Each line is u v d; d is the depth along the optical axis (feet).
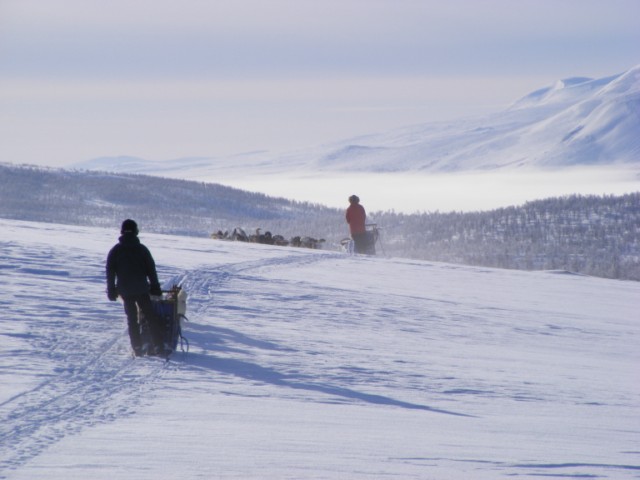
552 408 122.42
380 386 129.18
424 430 99.50
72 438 85.10
